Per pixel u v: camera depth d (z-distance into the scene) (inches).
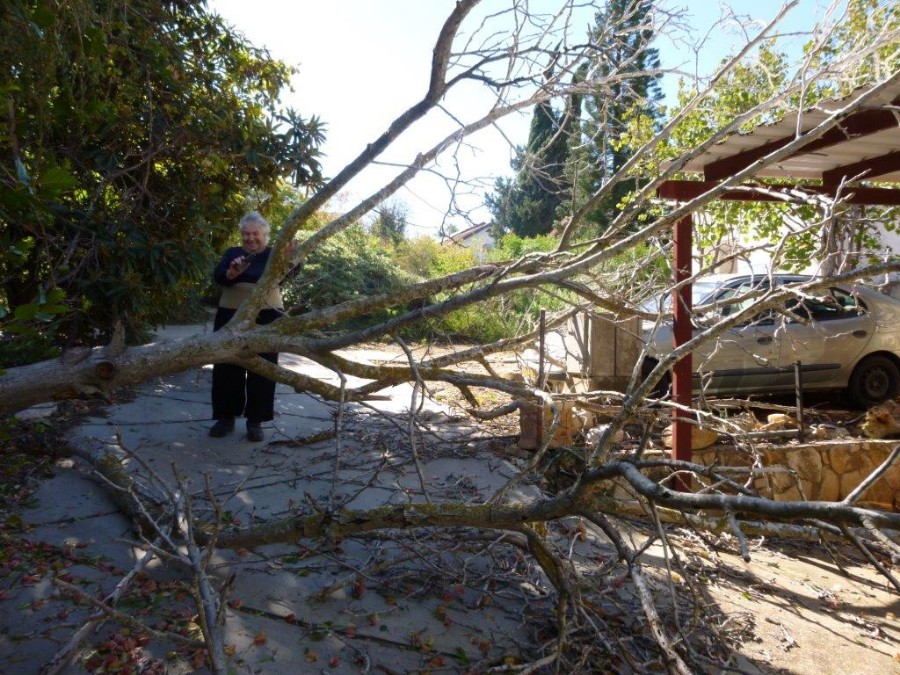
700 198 125.4
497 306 297.6
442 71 118.3
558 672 106.6
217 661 87.1
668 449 230.2
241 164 272.1
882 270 106.2
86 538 135.8
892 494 239.3
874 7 178.9
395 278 522.3
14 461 171.5
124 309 237.0
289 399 262.8
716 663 118.6
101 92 193.0
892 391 323.6
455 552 141.1
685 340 209.8
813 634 139.6
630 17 135.0
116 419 213.2
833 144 192.5
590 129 157.9
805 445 227.0
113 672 96.6
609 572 130.6
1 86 110.4
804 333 303.0
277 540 122.3
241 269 186.7
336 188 125.3
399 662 107.0
